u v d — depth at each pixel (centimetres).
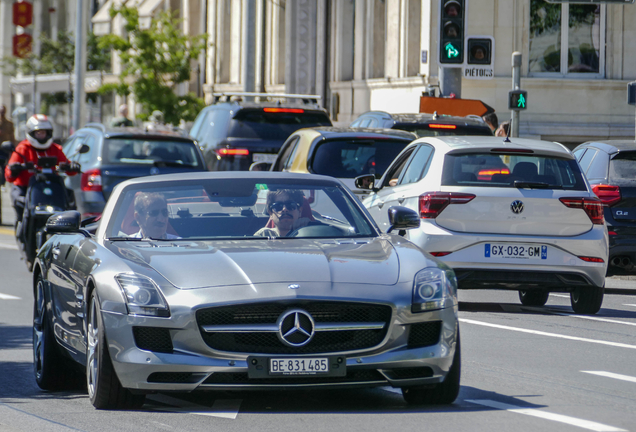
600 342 3127
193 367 2025
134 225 2408
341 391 2380
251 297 2028
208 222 2420
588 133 8656
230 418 2083
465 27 6269
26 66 17538
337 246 2291
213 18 14762
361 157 4747
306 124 6675
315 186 2544
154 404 2223
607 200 4497
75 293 2314
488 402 2256
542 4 8700
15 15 19100
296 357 2028
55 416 2128
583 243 3594
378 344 2066
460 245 3559
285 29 12538
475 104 6575
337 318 2058
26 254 4966
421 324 2111
